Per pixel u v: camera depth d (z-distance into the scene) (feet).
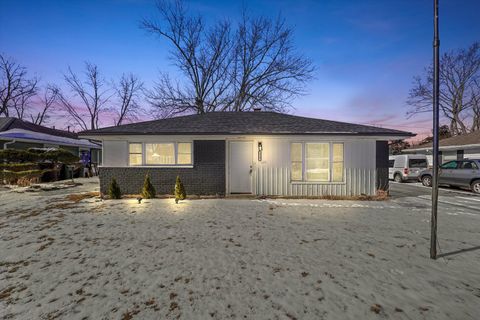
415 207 26.76
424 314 8.91
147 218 21.93
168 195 32.76
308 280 11.22
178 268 12.39
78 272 12.01
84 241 16.21
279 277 11.49
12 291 10.38
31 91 108.47
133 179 33.14
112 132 31.89
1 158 45.85
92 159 84.89
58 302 9.61
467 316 8.81
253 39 80.64
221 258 13.56
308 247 15.16
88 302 9.61
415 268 12.42
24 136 54.80
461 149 59.62
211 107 85.10
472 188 38.50
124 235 17.39
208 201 29.53
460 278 11.44
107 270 12.19
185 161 33.73
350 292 10.27
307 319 8.63
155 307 9.29
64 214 23.47
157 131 31.91
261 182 33.27
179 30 80.12
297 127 33.68
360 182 32.73
